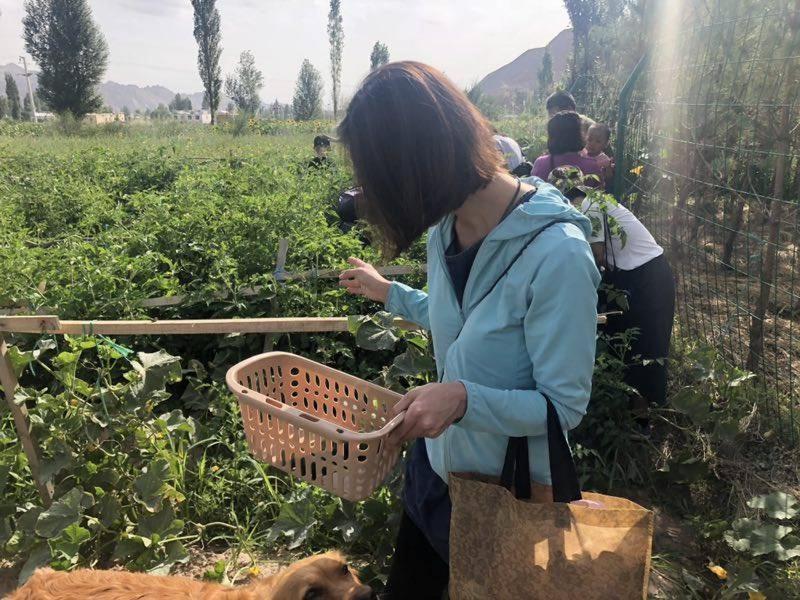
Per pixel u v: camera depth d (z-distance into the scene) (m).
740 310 5.77
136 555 2.96
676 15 5.58
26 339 4.27
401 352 4.68
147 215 6.74
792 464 3.75
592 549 1.60
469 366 1.68
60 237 7.33
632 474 3.67
